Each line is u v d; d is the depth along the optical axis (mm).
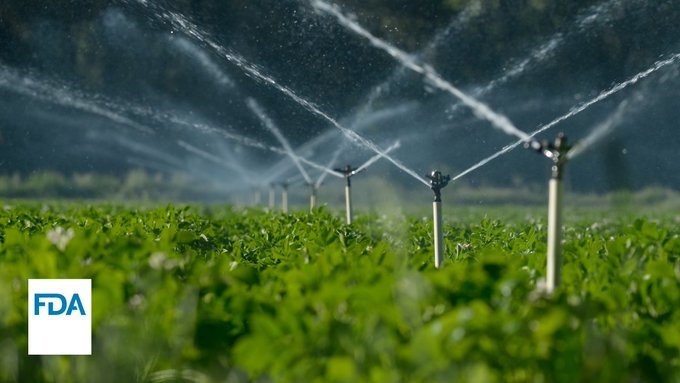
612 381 9383
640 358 10305
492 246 21047
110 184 107375
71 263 12445
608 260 14367
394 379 8852
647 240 15664
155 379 10828
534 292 10453
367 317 10070
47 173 108000
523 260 14852
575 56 94750
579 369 9617
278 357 9695
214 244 20984
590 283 12727
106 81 96312
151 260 12133
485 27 92875
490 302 10430
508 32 93875
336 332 9672
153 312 11016
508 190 102688
